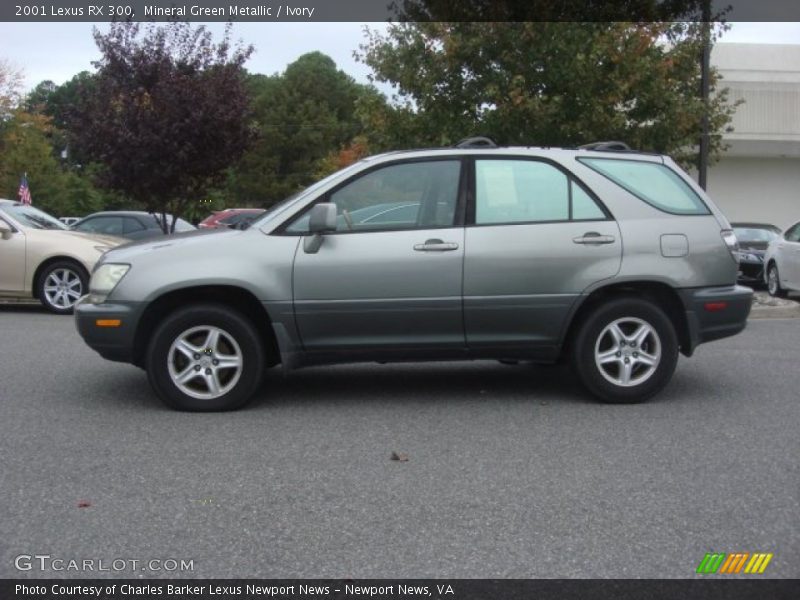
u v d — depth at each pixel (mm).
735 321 6695
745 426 6035
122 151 14930
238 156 15648
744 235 18953
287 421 6148
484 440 5668
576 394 7023
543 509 4426
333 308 6273
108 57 15227
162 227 16078
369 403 6715
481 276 6340
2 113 40594
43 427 5957
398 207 6449
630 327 6598
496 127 12922
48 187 41812
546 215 6492
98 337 6289
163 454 5348
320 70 64688
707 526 4207
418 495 4629
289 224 6359
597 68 12719
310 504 4500
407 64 13547
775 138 22656
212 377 6340
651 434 5816
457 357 6516
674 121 13047
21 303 13359
